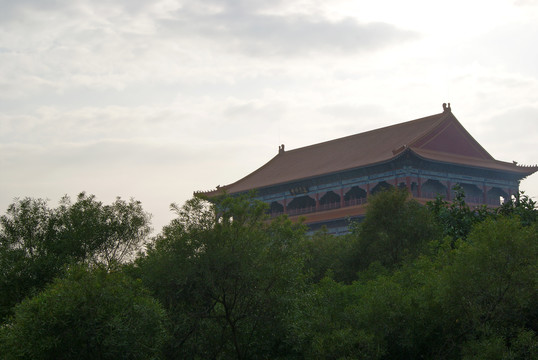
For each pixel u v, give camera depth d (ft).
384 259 152.35
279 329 105.29
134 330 92.38
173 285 102.89
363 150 345.72
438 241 137.28
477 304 101.86
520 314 101.91
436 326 105.19
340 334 104.63
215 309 108.99
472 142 336.29
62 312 89.45
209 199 105.50
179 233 102.27
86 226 131.85
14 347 88.63
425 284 110.73
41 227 134.21
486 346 96.12
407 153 300.40
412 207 155.02
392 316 104.94
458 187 170.30
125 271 115.55
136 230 135.64
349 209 312.91
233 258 100.07
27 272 122.31
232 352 109.60
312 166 361.92
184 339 104.12
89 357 91.56
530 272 99.14
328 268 163.02
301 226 108.78
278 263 103.24
